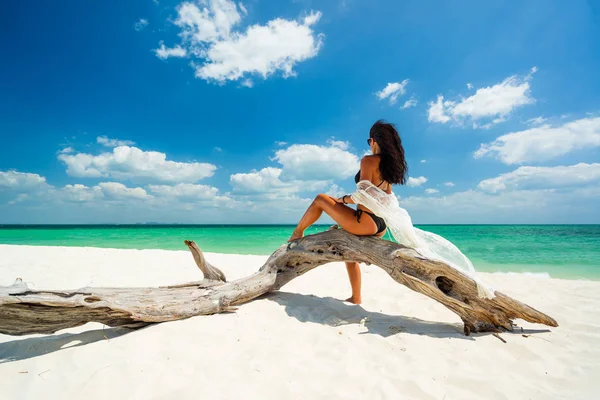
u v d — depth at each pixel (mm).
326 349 2809
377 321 3613
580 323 3570
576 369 2531
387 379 2344
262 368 2459
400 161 3809
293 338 3037
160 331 2977
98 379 2230
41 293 2742
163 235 24766
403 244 3799
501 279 6379
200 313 3428
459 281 3455
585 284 5832
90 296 2918
